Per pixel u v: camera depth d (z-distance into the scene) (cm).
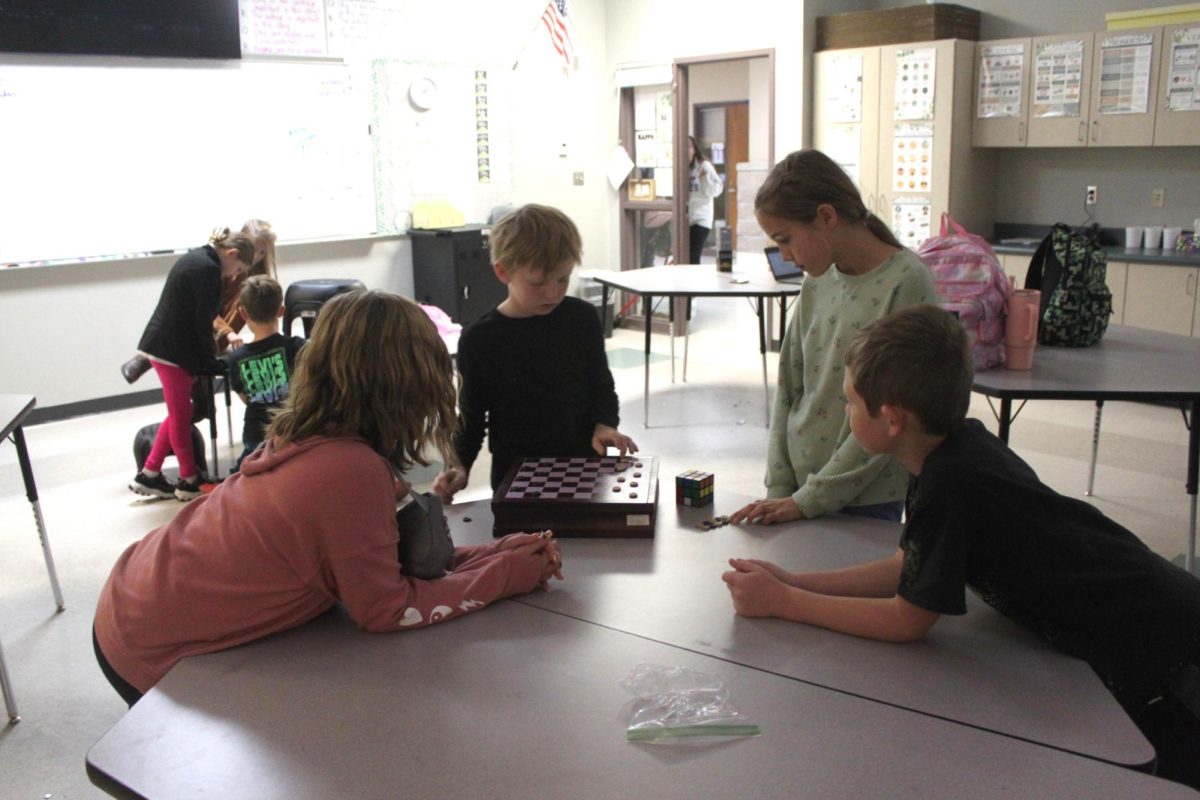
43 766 228
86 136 511
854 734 109
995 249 569
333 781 104
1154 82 509
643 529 168
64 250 512
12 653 280
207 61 548
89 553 351
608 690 120
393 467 139
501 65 690
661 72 709
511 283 195
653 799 98
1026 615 130
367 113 626
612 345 714
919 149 586
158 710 118
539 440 205
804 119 632
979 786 99
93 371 536
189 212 555
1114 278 528
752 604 139
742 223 912
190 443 400
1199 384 266
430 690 121
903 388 123
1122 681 125
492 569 144
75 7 492
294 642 134
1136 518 361
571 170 746
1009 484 125
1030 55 552
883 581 144
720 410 528
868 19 596
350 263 640
